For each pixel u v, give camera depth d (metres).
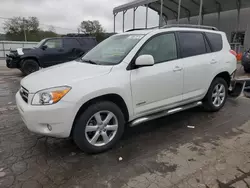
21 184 2.38
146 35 3.45
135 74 3.16
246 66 10.09
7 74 10.45
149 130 3.79
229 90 5.39
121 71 3.07
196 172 2.58
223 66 4.45
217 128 3.85
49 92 2.63
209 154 2.98
